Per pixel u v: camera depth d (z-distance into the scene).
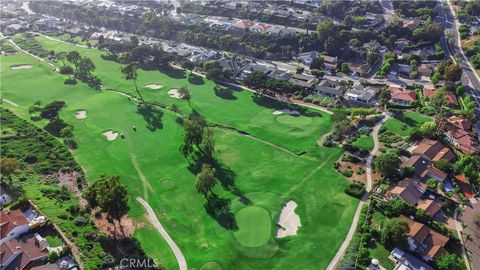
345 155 158.12
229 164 157.62
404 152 155.75
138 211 133.50
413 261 109.31
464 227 122.19
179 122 192.00
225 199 138.00
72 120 197.25
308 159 157.75
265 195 139.00
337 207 131.62
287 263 111.94
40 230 119.88
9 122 192.50
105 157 165.62
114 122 193.75
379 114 186.75
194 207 135.12
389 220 119.19
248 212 131.38
